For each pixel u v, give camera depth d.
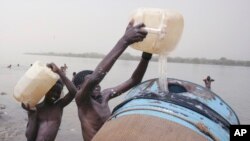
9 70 44.41
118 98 17.86
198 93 2.72
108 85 28.89
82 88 3.31
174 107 2.36
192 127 2.22
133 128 2.23
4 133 11.27
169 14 2.92
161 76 2.90
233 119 2.71
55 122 4.80
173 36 2.98
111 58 2.96
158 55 3.05
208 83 14.67
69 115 15.06
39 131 4.76
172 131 2.16
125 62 114.62
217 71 79.88
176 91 2.88
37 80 4.20
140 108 2.38
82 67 59.09
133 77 3.78
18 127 12.27
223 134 2.36
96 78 3.07
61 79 4.51
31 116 4.87
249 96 28.22
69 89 4.52
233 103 23.67
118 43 2.93
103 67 3.00
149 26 2.95
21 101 4.36
